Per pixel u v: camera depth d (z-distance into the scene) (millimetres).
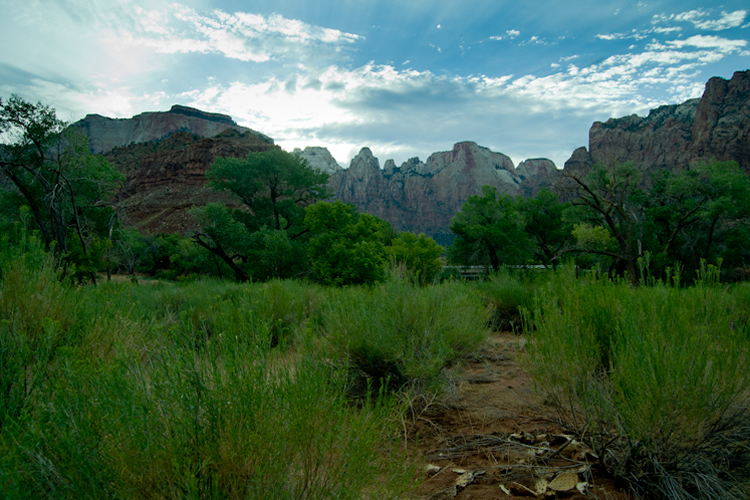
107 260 19328
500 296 7602
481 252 31875
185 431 1497
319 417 1652
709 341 2258
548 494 2078
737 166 30594
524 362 2994
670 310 2799
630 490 2129
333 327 3695
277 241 28203
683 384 1957
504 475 2293
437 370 3430
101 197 22766
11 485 1182
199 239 29984
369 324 3602
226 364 1672
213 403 1568
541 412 2881
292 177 35875
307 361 1913
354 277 18453
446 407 3373
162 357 1751
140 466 1358
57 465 1286
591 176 27984
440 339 3641
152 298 7102
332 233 21594
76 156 20875
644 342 2254
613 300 3227
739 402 2111
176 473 1333
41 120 17688
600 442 2318
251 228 35500
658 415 1943
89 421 1371
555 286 4648
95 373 1545
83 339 2562
